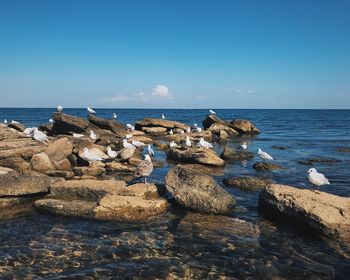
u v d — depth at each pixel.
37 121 87.44
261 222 15.00
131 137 38.47
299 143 42.91
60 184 17.09
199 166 26.09
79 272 10.81
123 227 14.19
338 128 72.81
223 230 14.13
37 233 13.49
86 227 14.10
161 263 11.47
